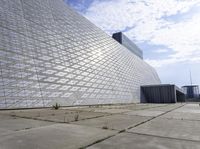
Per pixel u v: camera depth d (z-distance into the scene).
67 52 33.44
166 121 10.55
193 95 161.50
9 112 14.77
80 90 30.62
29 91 20.98
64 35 35.88
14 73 20.36
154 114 15.14
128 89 53.78
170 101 63.34
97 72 39.81
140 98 61.78
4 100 17.61
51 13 35.78
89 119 10.94
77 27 43.97
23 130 7.17
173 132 7.21
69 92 27.73
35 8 31.30
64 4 44.84
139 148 4.97
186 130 7.66
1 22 22.28
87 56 39.88
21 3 28.06
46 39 29.59
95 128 7.85
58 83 26.55
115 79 47.41
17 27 24.56
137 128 8.04
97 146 5.12
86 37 45.44
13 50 21.77
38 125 8.42
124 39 94.50
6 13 23.97
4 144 5.16
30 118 10.93
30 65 23.27
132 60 76.19
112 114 14.56
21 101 19.31
